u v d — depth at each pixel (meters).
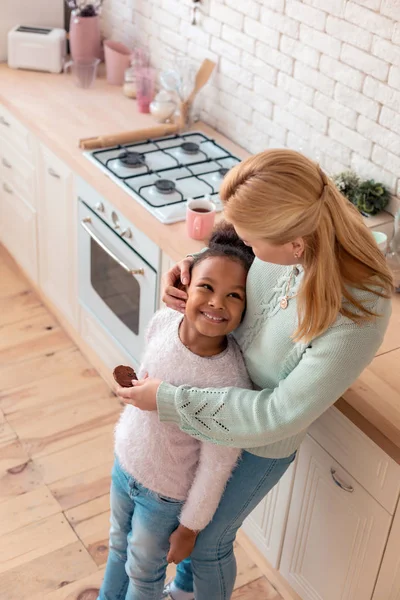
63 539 2.59
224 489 1.88
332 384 1.54
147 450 1.86
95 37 3.57
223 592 2.06
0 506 2.68
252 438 1.64
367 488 1.89
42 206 3.33
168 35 3.31
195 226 2.41
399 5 2.24
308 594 2.27
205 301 1.71
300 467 2.12
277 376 1.73
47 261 3.47
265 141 2.96
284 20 2.68
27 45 3.52
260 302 1.72
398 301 2.15
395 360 1.94
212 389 1.69
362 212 2.49
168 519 1.92
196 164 2.91
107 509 2.71
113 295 2.93
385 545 1.91
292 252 1.50
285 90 2.78
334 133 2.63
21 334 3.49
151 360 1.83
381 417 1.77
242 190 1.43
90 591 2.44
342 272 1.51
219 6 2.96
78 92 3.42
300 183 1.41
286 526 2.26
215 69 3.10
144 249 2.59
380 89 2.40
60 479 2.80
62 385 3.22
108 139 2.96
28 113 3.17
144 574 1.99
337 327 1.52
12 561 2.50
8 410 3.08
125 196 2.65
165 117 3.20
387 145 2.44
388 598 1.97
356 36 2.42
